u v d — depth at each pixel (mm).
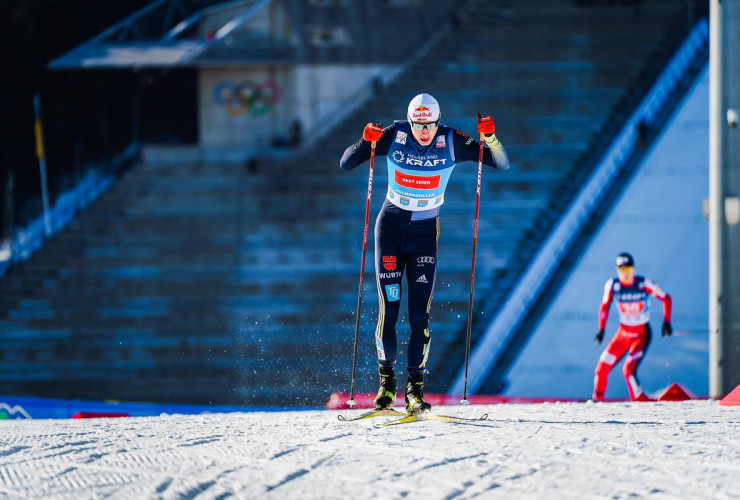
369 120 64938
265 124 65000
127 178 62625
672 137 57562
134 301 53750
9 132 65688
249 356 48906
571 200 55875
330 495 9734
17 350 50406
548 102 63969
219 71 65438
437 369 46500
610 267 50375
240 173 62812
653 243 50562
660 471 10297
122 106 66500
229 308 52938
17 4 66500
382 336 16234
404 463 11070
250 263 56250
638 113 60938
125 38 66250
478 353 47125
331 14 65875
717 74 33594
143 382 48000
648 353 41875
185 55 64438
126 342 50781
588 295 49094
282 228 58406
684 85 61906
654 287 31734
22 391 48188
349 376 45719
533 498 9312
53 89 66500
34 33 66625
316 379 46719
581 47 66438
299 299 53281
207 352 49781
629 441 12188
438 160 15891
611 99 63219
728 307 33281
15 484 10938
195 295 54125
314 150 64312
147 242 58094
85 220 59906
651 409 18734
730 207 33250
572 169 58250
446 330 48562
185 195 61219
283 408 33312
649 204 53281
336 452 11938
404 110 65188
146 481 10625
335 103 65562
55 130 66312
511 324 48375
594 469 10445
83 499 9945
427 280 16094
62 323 52188
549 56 66500
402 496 9594
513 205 56375
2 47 65938
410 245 16281
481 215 55969
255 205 60594
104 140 66375
